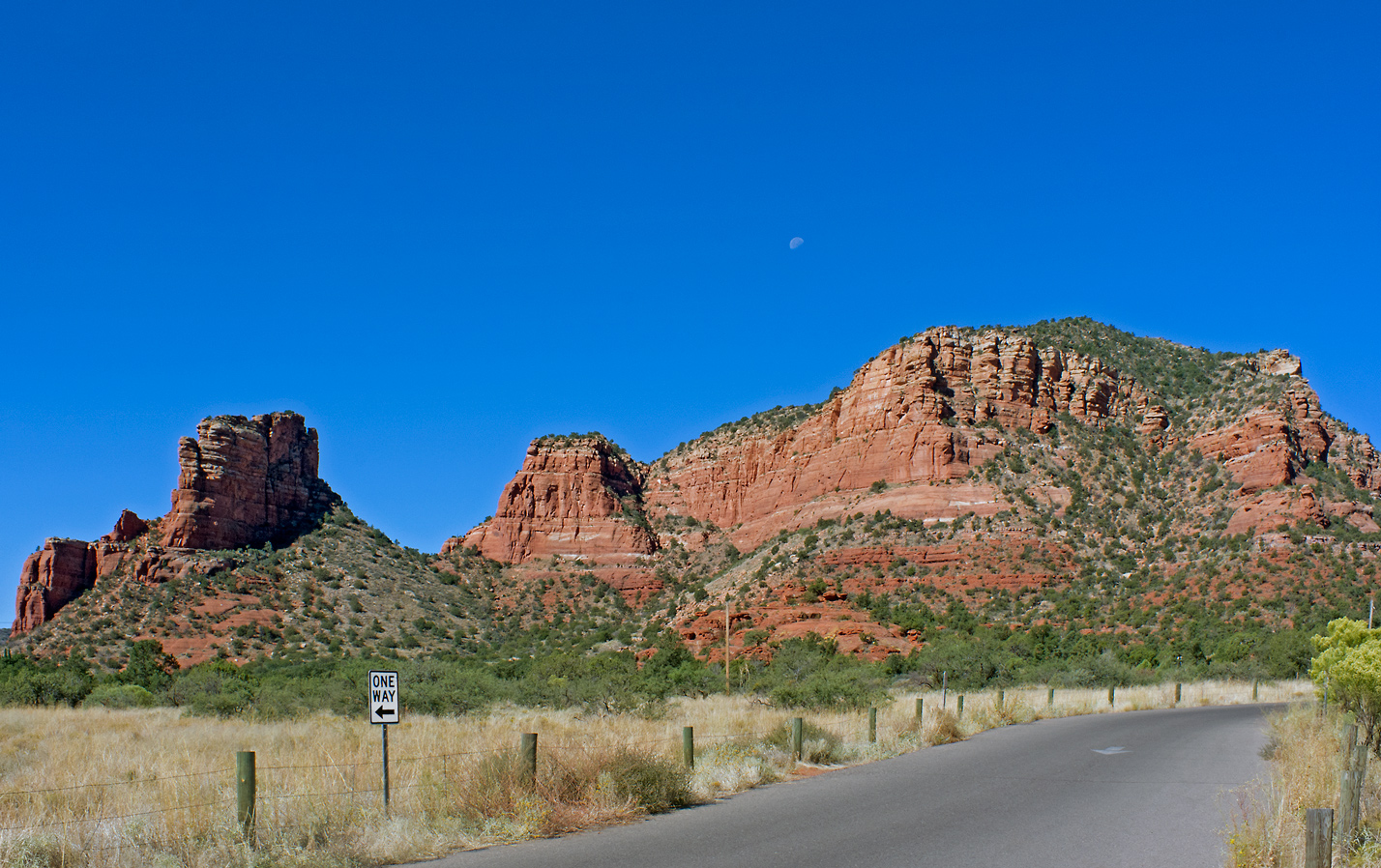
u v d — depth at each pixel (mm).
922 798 14797
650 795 13828
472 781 13188
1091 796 14984
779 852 10969
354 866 10445
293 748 20625
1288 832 9961
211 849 10312
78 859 9992
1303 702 33125
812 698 32594
